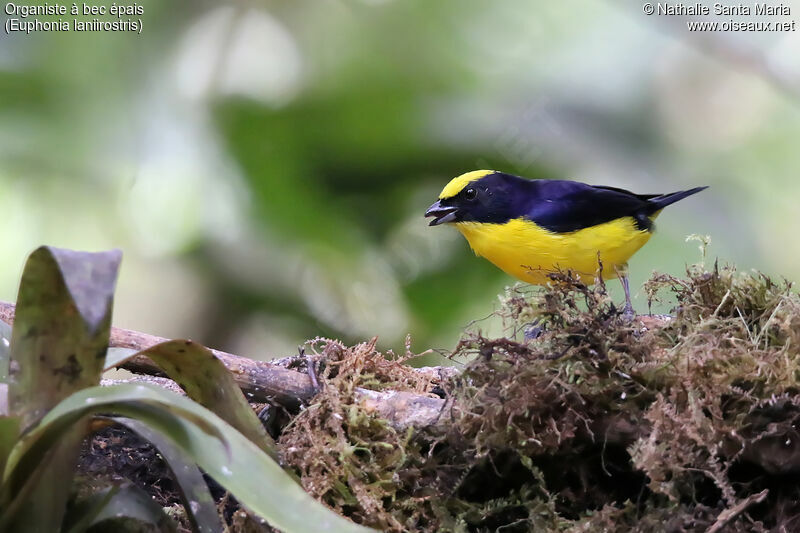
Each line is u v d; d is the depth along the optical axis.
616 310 4.36
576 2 11.77
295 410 4.58
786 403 3.96
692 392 4.00
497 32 11.46
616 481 4.30
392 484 4.22
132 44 10.33
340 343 4.81
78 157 9.90
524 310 4.42
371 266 10.62
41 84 9.89
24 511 3.39
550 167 11.12
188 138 10.34
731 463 3.94
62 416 3.16
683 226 11.20
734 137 12.02
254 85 10.84
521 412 4.09
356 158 10.93
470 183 8.75
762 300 4.52
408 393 4.46
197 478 3.78
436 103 11.06
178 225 10.21
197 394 3.87
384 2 11.25
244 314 10.48
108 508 3.71
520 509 4.29
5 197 9.75
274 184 10.55
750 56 11.35
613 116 11.56
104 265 3.01
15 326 3.35
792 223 11.59
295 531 3.08
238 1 10.84
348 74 10.93
